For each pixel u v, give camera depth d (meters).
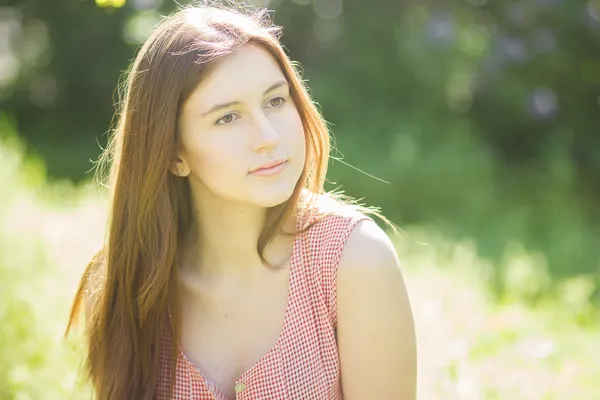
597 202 7.43
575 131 8.28
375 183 7.06
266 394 2.05
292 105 2.00
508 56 8.21
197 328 2.18
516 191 7.41
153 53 1.96
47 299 3.71
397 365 2.03
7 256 3.95
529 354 3.46
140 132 1.99
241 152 1.93
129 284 2.13
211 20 1.96
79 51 9.70
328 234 2.04
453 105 8.65
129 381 2.20
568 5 8.04
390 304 2.01
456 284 4.54
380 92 8.68
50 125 9.80
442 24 8.42
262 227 2.08
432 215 6.87
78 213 5.47
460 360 3.24
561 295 4.61
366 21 8.70
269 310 2.10
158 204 2.04
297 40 8.92
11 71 10.46
